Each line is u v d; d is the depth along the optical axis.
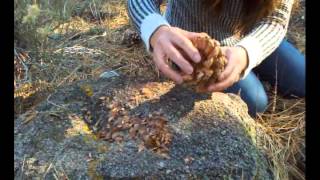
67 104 0.71
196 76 0.62
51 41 0.99
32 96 0.83
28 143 0.66
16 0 0.92
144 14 0.69
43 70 0.89
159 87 0.72
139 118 0.67
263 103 0.83
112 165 0.61
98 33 1.08
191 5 0.79
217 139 0.65
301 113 0.86
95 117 0.69
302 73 0.89
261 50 0.69
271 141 0.74
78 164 0.62
